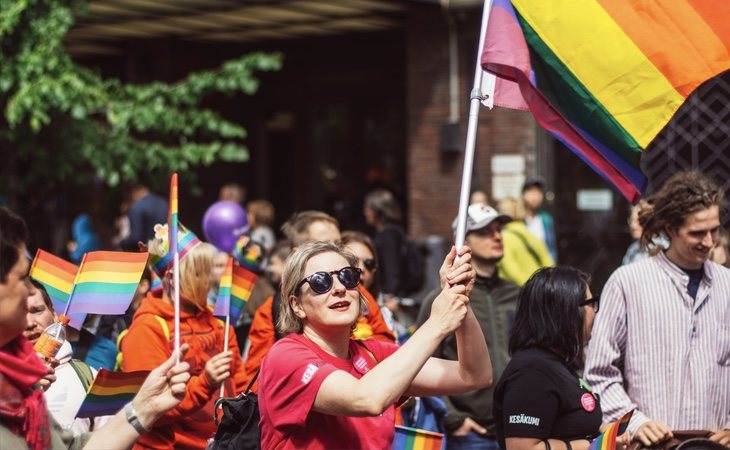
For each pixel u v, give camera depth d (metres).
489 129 13.78
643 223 5.57
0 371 3.09
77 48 17.11
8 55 10.86
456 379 4.09
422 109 14.09
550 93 4.75
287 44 17.41
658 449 5.00
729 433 4.96
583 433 4.70
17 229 3.13
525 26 4.71
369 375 3.63
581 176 13.79
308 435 3.82
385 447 3.97
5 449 3.07
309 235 6.60
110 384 4.25
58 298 4.84
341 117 17.42
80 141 11.49
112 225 15.12
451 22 13.74
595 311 4.86
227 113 17.47
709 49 4.72
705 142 12.80
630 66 4.73
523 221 10.58
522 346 4.78
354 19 15.09
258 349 5.86
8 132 11.01
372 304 6.01
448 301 3.73
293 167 17.83
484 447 6.35
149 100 12.20
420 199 14.13
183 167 12.15
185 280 5.43
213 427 5.25
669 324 5.26
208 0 13.74
